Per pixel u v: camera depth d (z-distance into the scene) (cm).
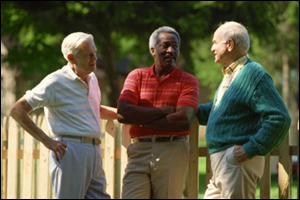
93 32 2575
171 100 873
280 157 976
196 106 875
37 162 1203
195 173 998
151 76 888
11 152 1176
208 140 856
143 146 876
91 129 862
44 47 2608
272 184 1606
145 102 882
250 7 2548
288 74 4328
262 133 796
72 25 2533
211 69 3772
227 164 829
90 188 877
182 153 873
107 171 1071
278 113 792
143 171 877
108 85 3075
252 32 2650
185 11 2550
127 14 2469
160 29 888
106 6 2466
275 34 2741
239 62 842
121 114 877
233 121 828
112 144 1066
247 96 812
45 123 1116
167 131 859
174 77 880
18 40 2847
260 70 814
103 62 3066
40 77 2783
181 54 2744
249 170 826
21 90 3009
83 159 851
